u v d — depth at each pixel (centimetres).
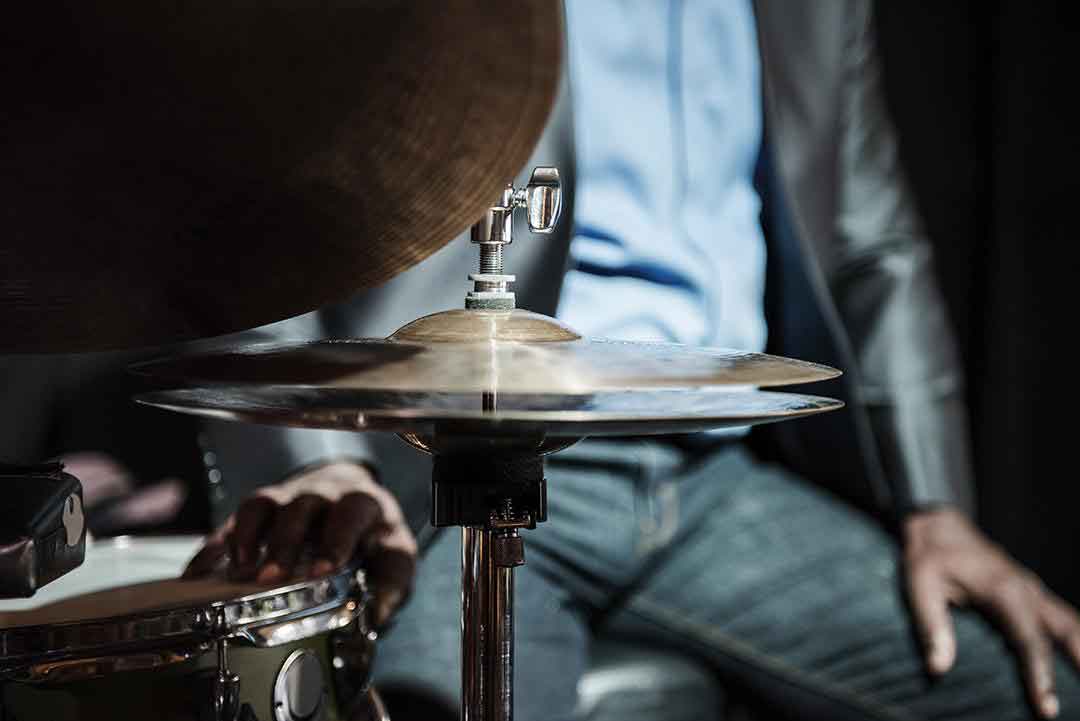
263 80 91
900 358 173
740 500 173
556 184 105
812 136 172
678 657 159
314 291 101
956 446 173
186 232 98
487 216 106
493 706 104
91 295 101
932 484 169
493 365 91
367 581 120
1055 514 259
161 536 128
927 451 171
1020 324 258
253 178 95
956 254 262
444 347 97
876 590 159
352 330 145
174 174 95
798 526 168
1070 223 255
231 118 93
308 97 92
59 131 93
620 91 166
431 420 88
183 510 154
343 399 98
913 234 183
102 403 154
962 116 260
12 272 99
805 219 172
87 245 98
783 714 158
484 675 104
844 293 178
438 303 147
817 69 173
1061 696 147
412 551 125
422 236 97
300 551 113
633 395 100
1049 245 256
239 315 103
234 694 100
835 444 173
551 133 149
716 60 172
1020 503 260
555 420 87
